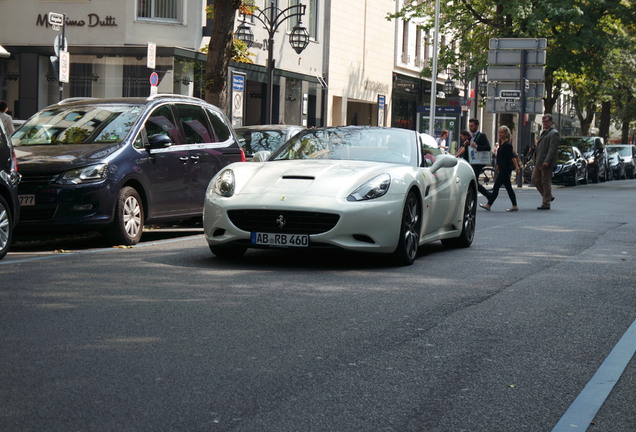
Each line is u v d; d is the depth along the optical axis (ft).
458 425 15.97
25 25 111.45
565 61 136.05
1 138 36.37
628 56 174.29
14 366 18.93
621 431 15.98
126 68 111.04
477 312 26.68
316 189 34.58
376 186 35.14
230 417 15.92
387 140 39.99
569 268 37.19
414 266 36.60
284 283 30.94
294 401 17.01
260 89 132.67
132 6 110.32
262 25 129.80
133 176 42.32
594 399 17.90
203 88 115.85
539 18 128.26
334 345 21.70
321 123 152.56
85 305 25.90
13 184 36.55
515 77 119.34
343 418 16.10
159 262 35.55
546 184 76.48
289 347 21.34
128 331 22.59
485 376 19.43
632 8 135.13
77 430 14.97
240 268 34.42
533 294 30.30
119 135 43.24
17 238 45.73
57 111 45.50
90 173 40.24
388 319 25.11
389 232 35.01
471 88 226.17
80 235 47.73
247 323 23.95
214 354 20.45
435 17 146.00
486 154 76.28
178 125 47.01
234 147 51.08
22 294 27.45
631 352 22.22
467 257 40.32
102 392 17.20
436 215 39.86
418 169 38.32
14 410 15.97
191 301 26.96
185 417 15.81
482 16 142.51
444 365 20.22
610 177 171.63
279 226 34.32
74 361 19.47
